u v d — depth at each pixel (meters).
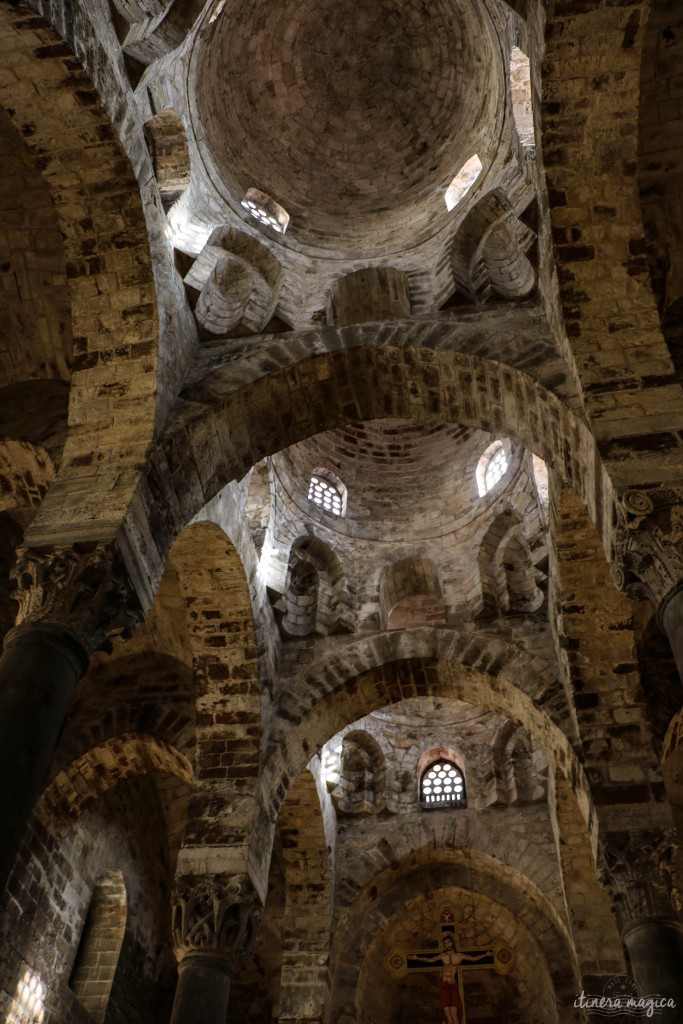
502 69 14.88
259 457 13.37
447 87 18.20
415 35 18.47
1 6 9.52
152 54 12.08
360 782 20.89
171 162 13.77
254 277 15.25
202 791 14.37
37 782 7.90
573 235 11.69
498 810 19.86
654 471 9.85
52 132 11.09
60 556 9.71
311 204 17.83
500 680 15.13
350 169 18.61
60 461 11.93
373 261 15.91
